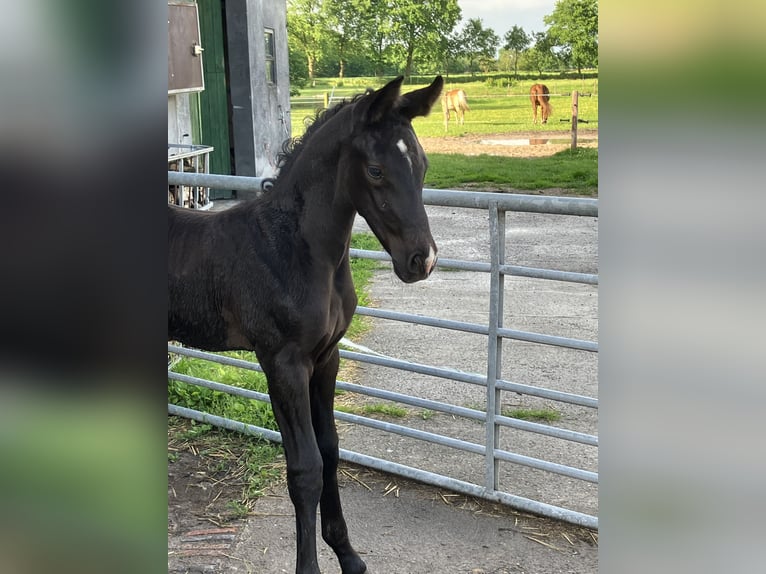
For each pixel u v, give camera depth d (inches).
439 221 369.7
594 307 240.2
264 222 92.0
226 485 130.6
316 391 99.4
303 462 89.1
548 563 107.5
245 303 90.6
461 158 581.6
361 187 80.7
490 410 120.5
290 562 108.0
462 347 204.8
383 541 113.3
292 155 92.4
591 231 345.7
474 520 119.8
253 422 152.9
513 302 246.2
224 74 377.1
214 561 108.0
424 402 127.8
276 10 408.5
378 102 78.1
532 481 132.2
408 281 78.3
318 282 88.9
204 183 135.3
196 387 165.0
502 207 112.7
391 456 142.3
